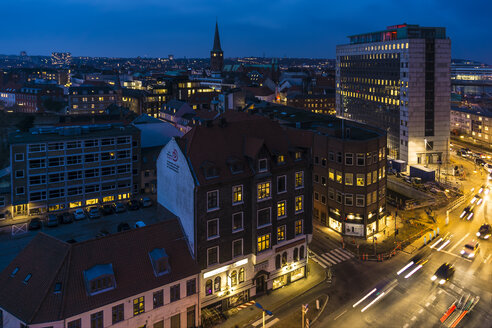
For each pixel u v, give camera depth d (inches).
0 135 4808.1
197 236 1915.6
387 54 5398.6
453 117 7263.8
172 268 1822.1
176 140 2069.4
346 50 6530.5
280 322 1964.8
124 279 1691.7
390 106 5418.3
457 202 3789.4
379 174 2952.8
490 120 6254.9
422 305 2103.8
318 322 1969.7
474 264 2544.3
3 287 1667.1
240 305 2108.8
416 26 5157.5
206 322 1935.3
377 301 2140.7
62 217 2856.8
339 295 2204.7
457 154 5846.5
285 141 2300.7
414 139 5073.8
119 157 3223.4
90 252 1691.7
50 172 2957.7
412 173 4566.9
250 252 2122.3
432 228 3134.8
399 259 2623.0
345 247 2785.4
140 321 1715.1
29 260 1715.1
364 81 6028.5
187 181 1956.2
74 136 3031.5
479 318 1989.4
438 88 5044.3
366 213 2888.8
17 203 2883.9
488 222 3250.5
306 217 2327.8
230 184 2005.4
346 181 2908.5
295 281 2353.6
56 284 1573.6
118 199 3265.3
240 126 2215.8
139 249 1811.0
